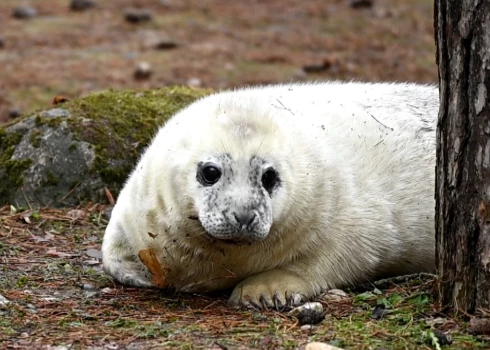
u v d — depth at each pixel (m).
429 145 18.44
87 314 15.63
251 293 16.23
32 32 50.97
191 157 15.94
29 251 19.62
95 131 23.94
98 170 23.55
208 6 57.94
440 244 14.91
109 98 25.20
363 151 17.77
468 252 14.30
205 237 16.20
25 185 23.42
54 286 17.39
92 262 19.09
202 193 15.62
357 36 51.69
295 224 16.30
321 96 18.92
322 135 17.47
